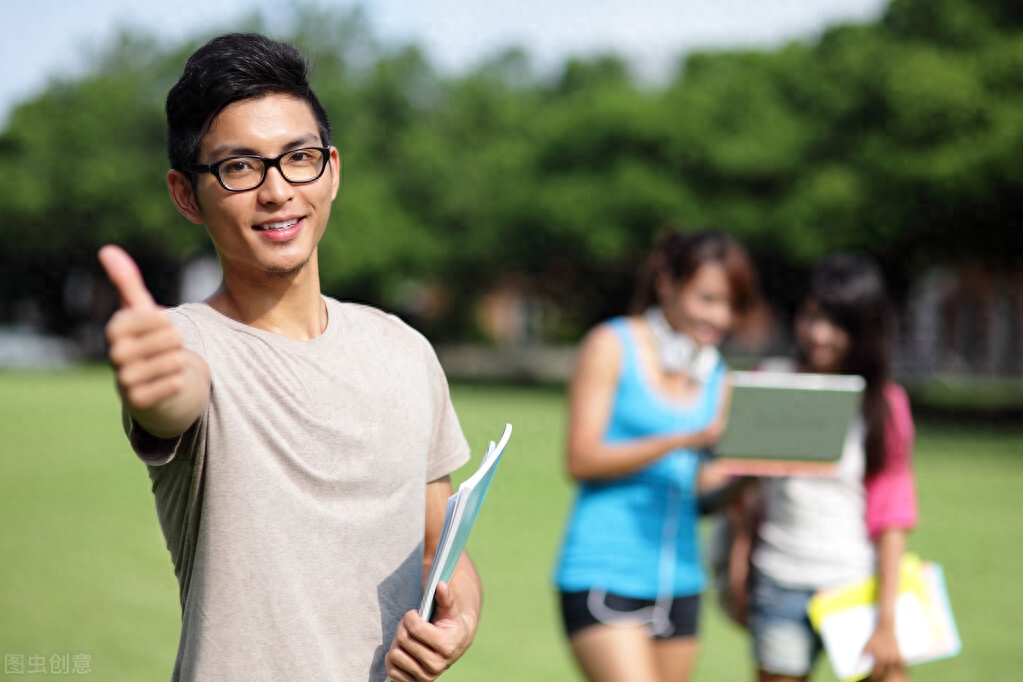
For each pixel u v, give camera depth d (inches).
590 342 157.0
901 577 163.5
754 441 151.9
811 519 163.6
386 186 1749.5
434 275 1784.0
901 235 1048.2
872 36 1097.4
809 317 168.6
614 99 1437.0
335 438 84.7
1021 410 1083.3
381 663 84.6
